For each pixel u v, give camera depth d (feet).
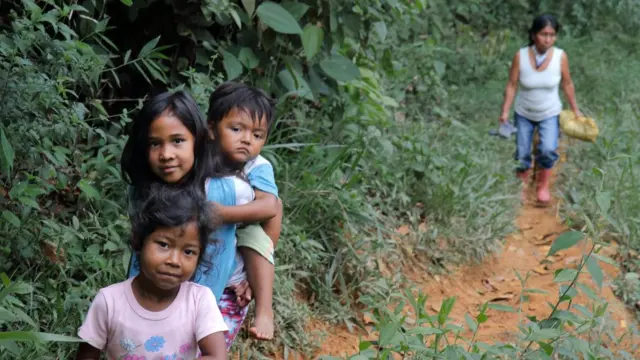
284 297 16.38
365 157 21.06
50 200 14.69
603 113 31.45
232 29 19.38
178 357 9.84
